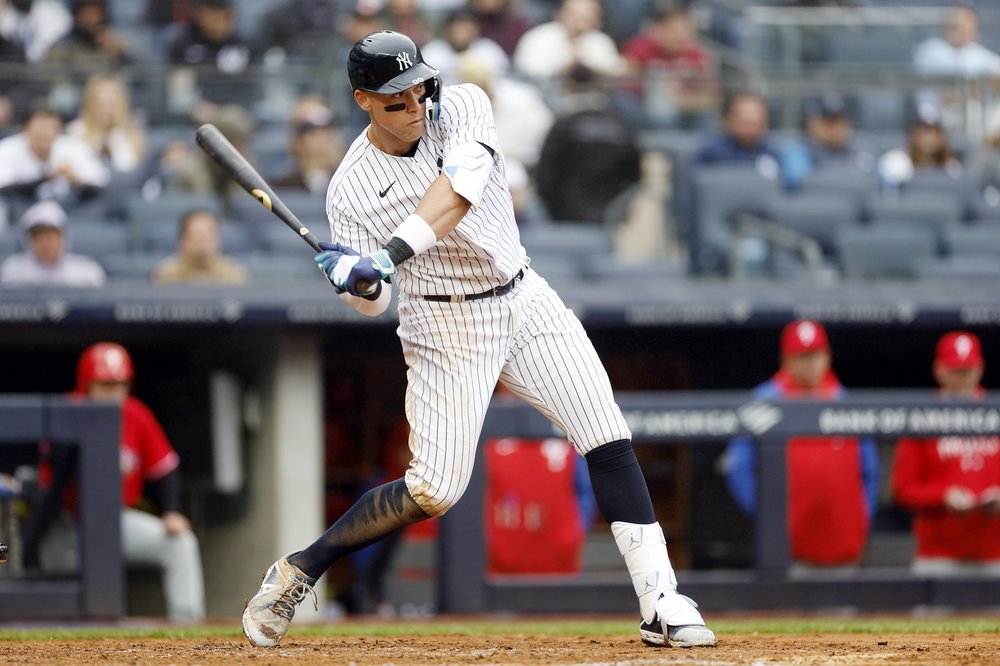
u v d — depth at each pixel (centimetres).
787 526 2706
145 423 2775
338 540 1452
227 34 3900
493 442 2716
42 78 3609
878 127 3922
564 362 1413
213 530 3238
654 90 3728
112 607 2583
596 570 2777
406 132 1302
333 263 1269
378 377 3294
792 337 2795
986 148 3919
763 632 1898
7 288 2850
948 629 1950
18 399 2592
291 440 2984
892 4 4612
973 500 2750
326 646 1569
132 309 2872
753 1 4369
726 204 3462
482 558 2662
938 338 3306
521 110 3628
